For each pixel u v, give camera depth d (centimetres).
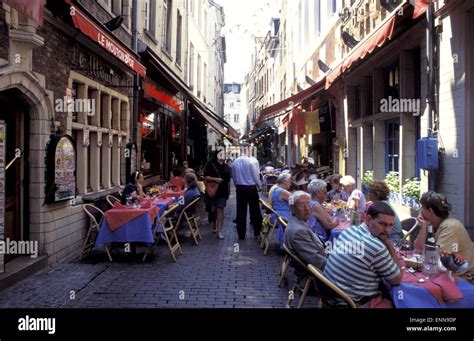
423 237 472
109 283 591
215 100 3769
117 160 1023
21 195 638
